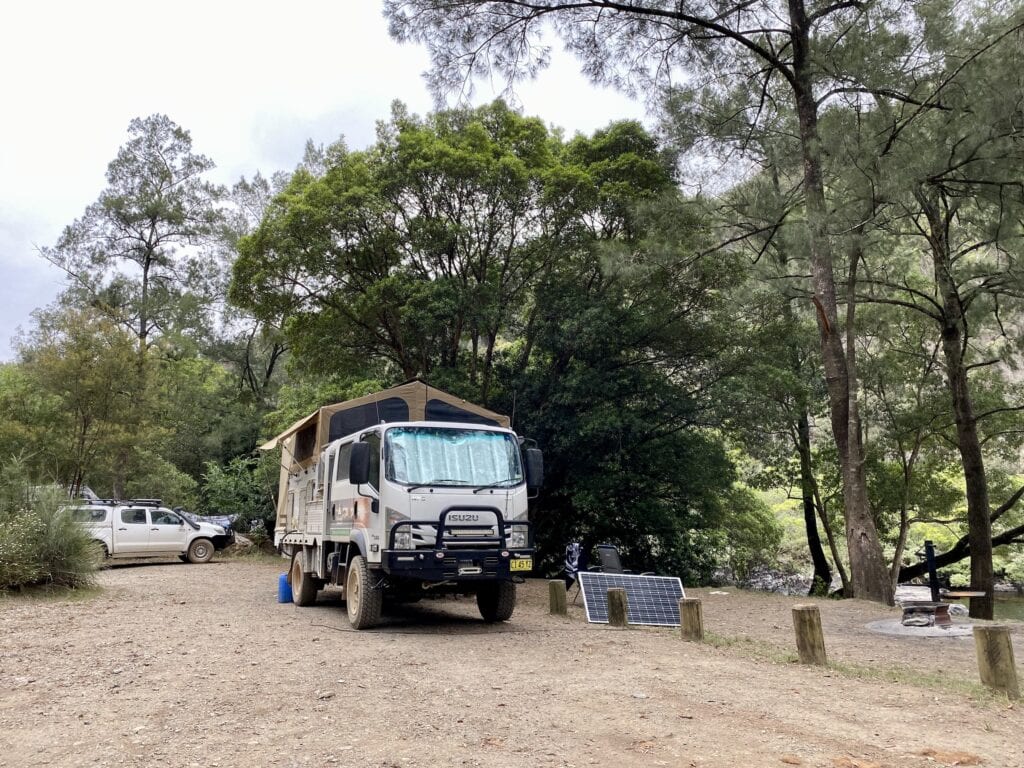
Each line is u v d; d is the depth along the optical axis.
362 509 10.20
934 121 15.70
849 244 15.45
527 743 4.78
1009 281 16.33
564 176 18.97
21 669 7.01
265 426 35.31
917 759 4.60
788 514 39.56
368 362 24.38
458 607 13.41
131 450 26.70
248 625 10.09
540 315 20.55
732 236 19.83
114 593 14.10
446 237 19.52
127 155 39.53
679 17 16.22
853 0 15.75
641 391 21.36
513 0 15.27
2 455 22.44
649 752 4.64
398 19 15.11
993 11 14.35
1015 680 6.51
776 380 20.89
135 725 5.14
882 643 9.96
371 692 6.07
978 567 18.92
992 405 23.39
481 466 10.14
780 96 19.66
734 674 7.09
